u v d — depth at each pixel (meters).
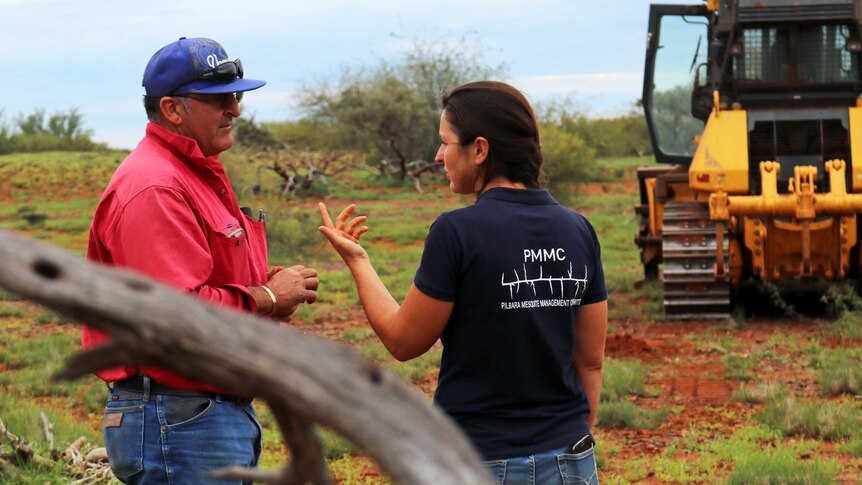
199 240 3.14
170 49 3.29
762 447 7.33
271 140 50.53
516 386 2.77
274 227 22.80
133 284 0.93
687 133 13.96
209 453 3.12
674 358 10.38
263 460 7.14
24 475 5.62
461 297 2.77
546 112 46.25
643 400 8.80
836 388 8.73
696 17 13.77
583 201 31.95
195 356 0.92
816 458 6.84
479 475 0.90
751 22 11.95
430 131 47.75
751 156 12.01
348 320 13.84
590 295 2.98
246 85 3.35
